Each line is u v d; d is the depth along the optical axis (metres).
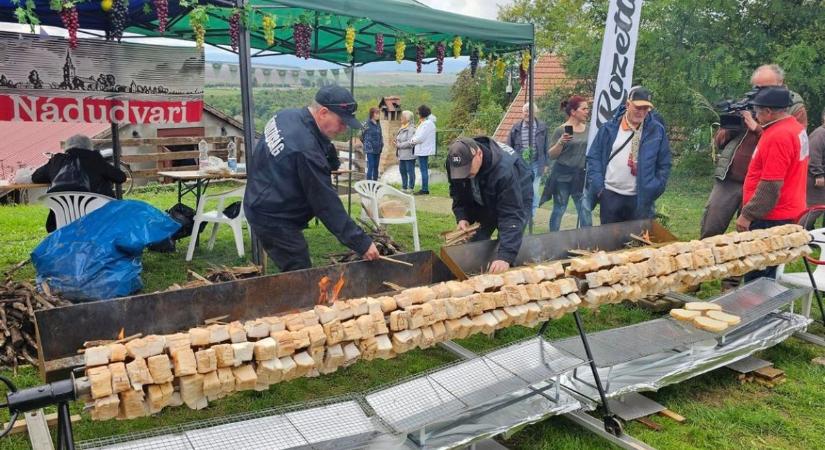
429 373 2.97
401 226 8.72
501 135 13.77
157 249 6.68
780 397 3.67
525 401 3.00
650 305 5.06
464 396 2.75
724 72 12.20
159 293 3.12
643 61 13.23
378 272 3.92
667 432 3.25
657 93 12.89
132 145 13.61
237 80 6.45
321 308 2.51
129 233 4.91
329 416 2.62
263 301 3.45
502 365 3.05
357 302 2.58
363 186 7.12
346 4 5.00
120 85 5.73
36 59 5.25
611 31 5.90
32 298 4.18
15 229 8.48
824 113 6.02
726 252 3.85
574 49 14.33
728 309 3.96
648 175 5.46
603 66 5.96
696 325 3.67
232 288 3.34
